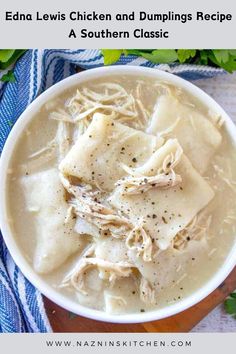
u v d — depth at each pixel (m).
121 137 0.52
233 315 0.61
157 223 0.52
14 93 0.58
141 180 0.51
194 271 0.53
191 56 0.58
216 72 0.59
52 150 0.54
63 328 0.59
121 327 0.60
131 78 0.54
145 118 0.54
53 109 0.54
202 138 0.54
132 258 0.52
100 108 0.54
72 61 0.59
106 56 0.56
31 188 0.53
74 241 0.53
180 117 0.54
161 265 0.52
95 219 0.52
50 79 0.60
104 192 0.53
